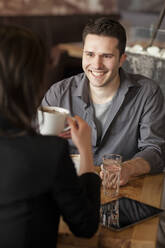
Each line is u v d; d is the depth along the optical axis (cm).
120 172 161
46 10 564
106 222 132
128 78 196
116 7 656
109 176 151
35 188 103
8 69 101
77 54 440
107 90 193
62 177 106
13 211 102
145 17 632
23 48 102
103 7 648
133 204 145
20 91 103
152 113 196
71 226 116
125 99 195
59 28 586
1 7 502
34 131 109
